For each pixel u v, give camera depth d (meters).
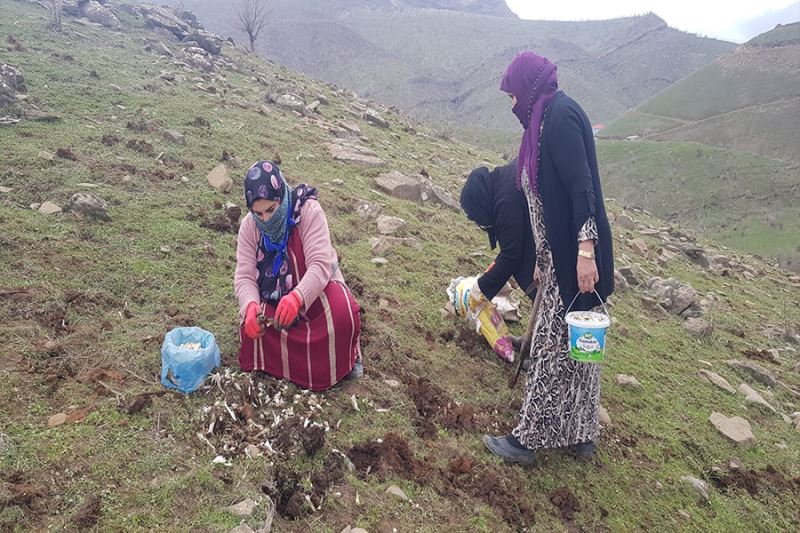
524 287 3.91
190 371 3.13
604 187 57.31
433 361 4.21
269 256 3.47
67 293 3.78
